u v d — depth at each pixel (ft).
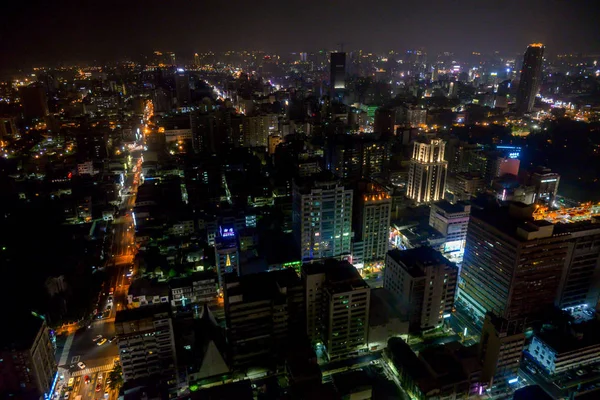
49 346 581.94
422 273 625.00
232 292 572.51
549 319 625.41
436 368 522.47
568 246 627.46
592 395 477.77
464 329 652.89
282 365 578.25
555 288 649.20
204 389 485.15
